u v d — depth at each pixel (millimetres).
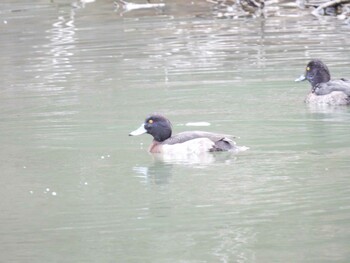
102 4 36500
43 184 14609
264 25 29688
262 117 18750
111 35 29188
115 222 12688
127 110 19781
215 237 11984
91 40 28547
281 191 13719
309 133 17312
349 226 12203
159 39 28062
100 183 14562
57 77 23562
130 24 31219
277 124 18156
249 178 14492
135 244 11828
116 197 13789
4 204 13617
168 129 16703
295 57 24391
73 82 22891
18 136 17938
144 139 17594
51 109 20156
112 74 23578
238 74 22875
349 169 14719
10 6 37094
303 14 31594
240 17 31688
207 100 20453
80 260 11297
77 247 11773
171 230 12297
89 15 33781
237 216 12727
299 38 26969
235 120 18562
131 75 23375
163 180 14602
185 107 19875
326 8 31844
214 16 32156
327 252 11375
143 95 21156
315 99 20000
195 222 12570
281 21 30344
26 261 11375
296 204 13109
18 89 22422
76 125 18656
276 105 19828
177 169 15320
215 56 25172
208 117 18875
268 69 23250
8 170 15477
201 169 15234
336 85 20016
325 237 11859
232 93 21031
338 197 13336
